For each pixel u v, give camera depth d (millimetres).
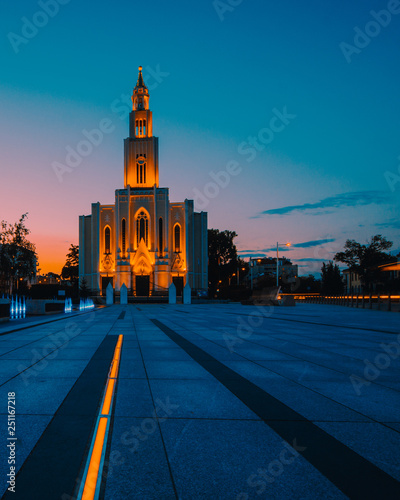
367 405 4582
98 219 79500
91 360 7504
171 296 56406
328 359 7719
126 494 2602
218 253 100875
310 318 20922
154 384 5582
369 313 26453
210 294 95875
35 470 2861
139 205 80188
